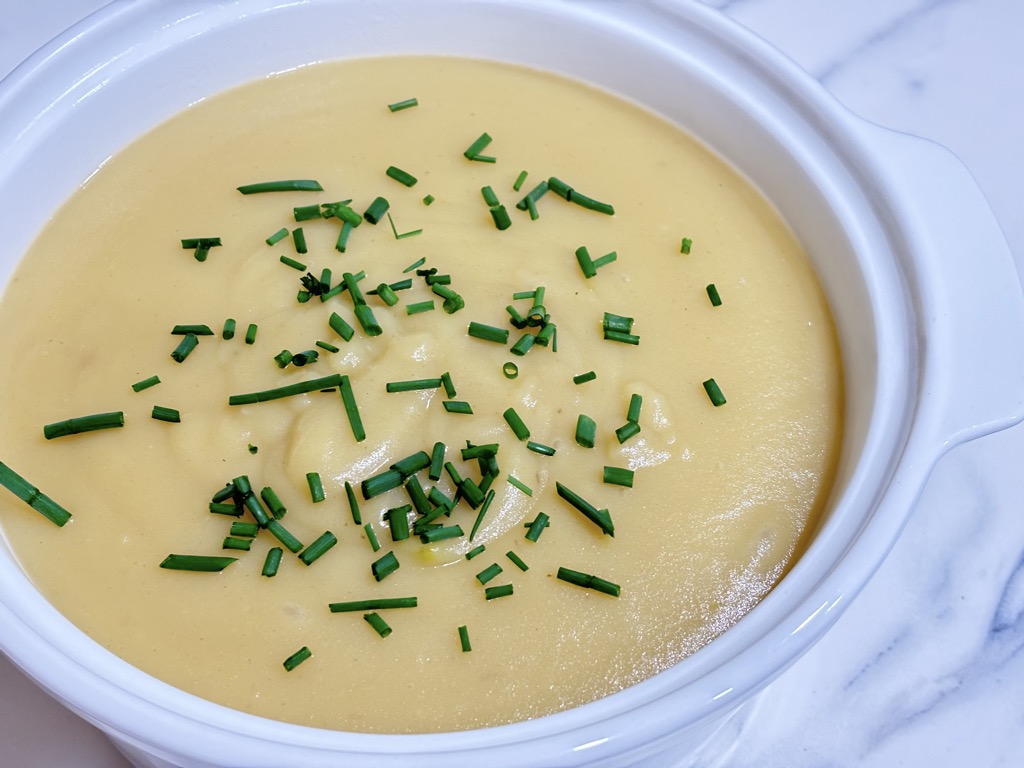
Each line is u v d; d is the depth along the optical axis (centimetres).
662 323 31
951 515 36
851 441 29
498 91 36
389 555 27
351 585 27
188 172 34
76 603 27
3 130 31
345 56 36
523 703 26
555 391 30
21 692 31
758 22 45
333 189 33
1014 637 34
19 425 29
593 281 32
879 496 26
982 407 27
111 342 30
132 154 34
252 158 34
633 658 27
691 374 31
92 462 28
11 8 43
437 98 36
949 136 43
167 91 34
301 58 36
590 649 27
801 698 33
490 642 27
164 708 22
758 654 23
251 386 30
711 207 34
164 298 31
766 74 33
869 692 33
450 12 36
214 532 28
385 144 35
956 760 32
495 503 28
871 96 44
